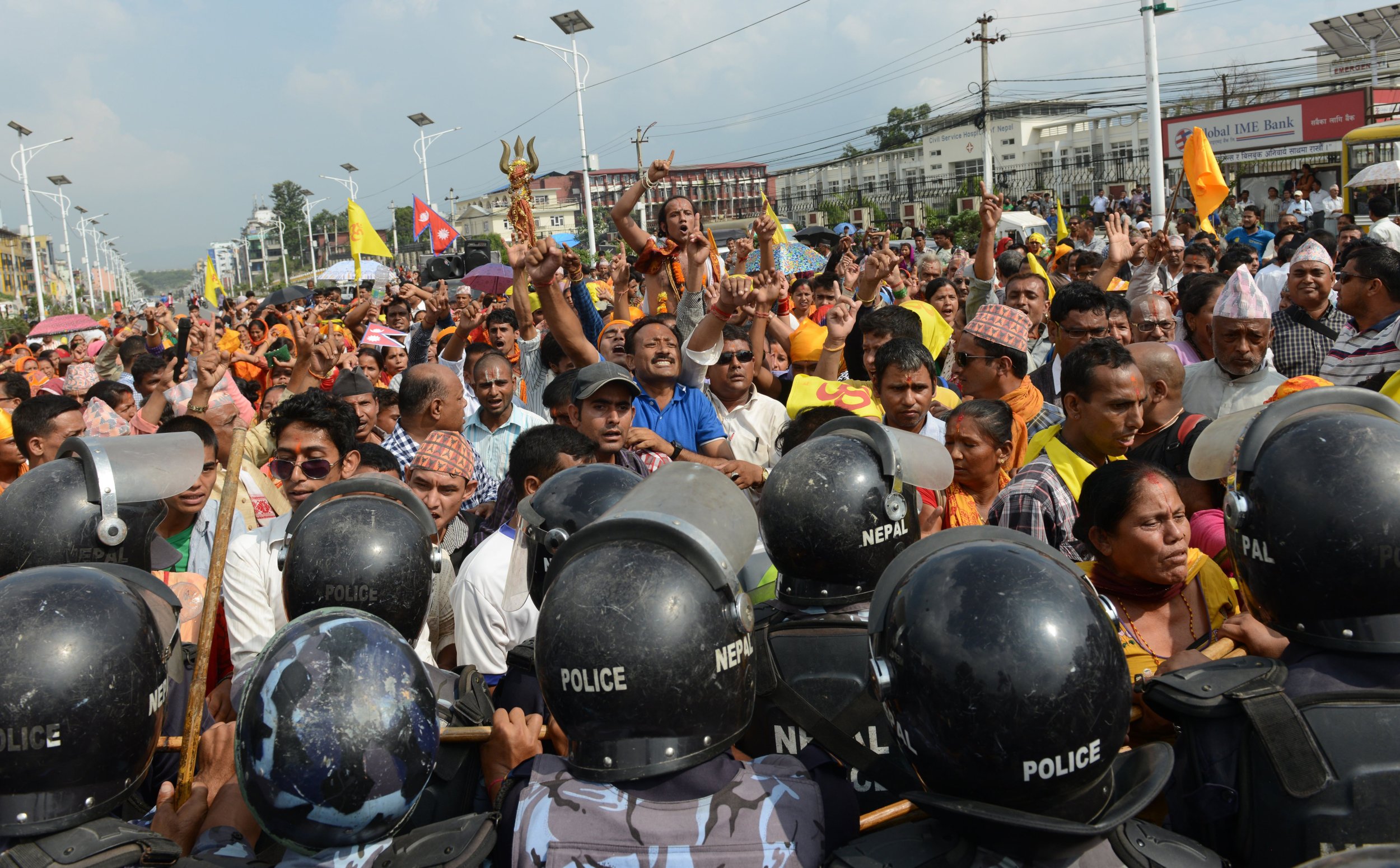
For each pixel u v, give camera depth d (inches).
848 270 366.9
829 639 99.2
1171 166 1405.0
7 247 4197.8
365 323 466.6
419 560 108.7
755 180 3496.6
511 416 251.3
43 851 74.7
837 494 99.7
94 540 102.3
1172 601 127.2
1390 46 1883.6
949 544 80.0
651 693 77.9
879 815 92.1
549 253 214.5
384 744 74.4
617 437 179.2
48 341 750.5
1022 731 69.4
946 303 318.7
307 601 105.0
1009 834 73.0
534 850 80.0
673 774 81.4
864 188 2871.6
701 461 194.1
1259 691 80.8
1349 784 77.5
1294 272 256.7
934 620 72.9
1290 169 1074.1
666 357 207.9
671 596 79.0
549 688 81.0
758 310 229.6
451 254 834.8
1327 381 212.4
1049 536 155.4
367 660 76.5
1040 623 70.7
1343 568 81.5
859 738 96.5
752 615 83.3
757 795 82.4
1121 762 82.1
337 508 109.2
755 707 102.9
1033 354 287.1
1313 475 83.0
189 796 95.6
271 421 171.6
